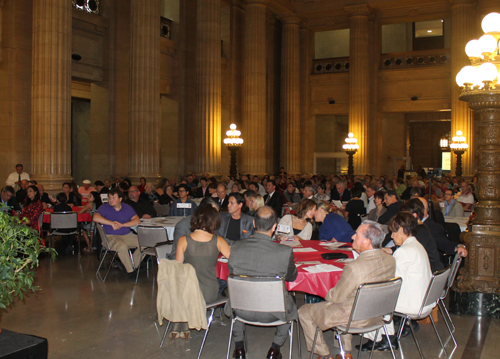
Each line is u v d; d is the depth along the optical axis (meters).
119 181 13.62
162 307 4.07
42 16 10.90
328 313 3.81
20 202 10.09
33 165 10.95
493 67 5.05
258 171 18.50
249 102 18.48
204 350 4.41
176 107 17.23
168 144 17.38
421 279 4.12
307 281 4.20
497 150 5.44
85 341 4.60
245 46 18.59
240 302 3.74
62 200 8.99
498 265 5.44
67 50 11.20
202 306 4.06
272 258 3.86
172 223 7.59
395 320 4.92
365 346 4.52
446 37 27.36
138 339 4.66
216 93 16.14
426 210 5.61
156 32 13.66
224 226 6.27
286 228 5.86
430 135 29.59
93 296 6.18
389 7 20.39
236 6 19.77
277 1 19.92
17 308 5.63
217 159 16.31
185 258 4.31
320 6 20.89
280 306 3.67
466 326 5.13
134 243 7.30
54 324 5.08
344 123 28.39
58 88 10.98
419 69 20.64
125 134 14.98
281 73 21.53
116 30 14.64
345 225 6.05
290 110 21.30
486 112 5.44
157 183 13.48
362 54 20.41
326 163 28.36
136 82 13.39
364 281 3.63
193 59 17.73
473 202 10.78
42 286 6.66
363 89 20.41
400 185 12.83
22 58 12.20
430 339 4.74
